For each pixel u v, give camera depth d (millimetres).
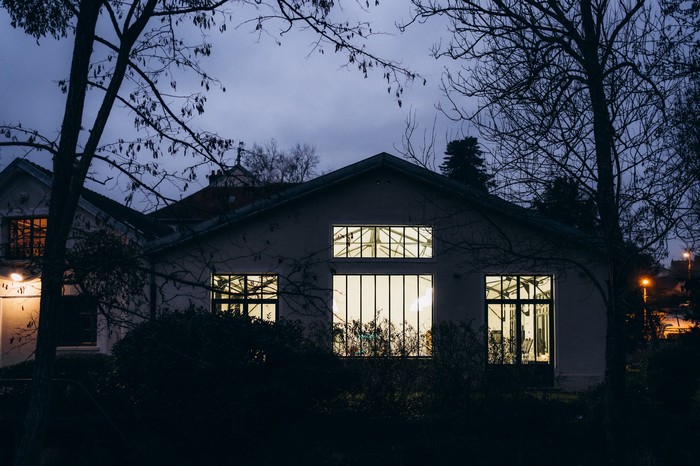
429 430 10883
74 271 6738
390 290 17219
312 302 7348
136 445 9719
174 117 7270
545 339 17078
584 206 10453
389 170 17422
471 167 11156
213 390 9672
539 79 10195
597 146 9969
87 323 16359
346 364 11625
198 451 9805
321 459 9789
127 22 7141
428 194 17266
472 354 12156
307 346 10766
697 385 12844
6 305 18203
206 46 7766
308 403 10469
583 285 16969
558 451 9938
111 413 10039
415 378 12031
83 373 11297
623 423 10094
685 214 9320
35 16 7883
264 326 10523
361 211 17297
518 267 16422
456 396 11781
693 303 14562
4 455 10289
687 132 9617
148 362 9719
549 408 11344
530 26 10109
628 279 10953
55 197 6844
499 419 10969
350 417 11172
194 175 7234
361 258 17203
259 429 10078
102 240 7355
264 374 10117
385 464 9484
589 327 16953
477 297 17047
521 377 12242
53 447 10141
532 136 10008
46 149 6391
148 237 7578
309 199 17281
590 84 10008
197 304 16188
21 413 10680
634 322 11750
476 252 13578
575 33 10172
